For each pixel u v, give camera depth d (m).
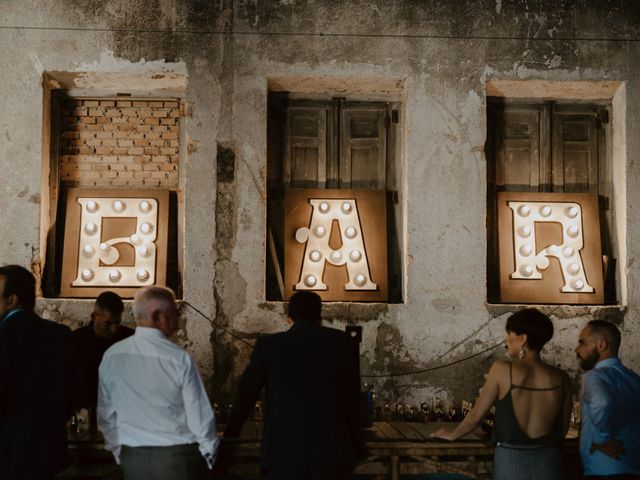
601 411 4.03
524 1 6.46
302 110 6.73
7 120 6.17
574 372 6.27
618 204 6.62
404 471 4.88
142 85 6.57
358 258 6.50
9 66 6.20
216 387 6.09
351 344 4.20
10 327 3.86
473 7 6.43
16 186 6.15
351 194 6.63
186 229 6.17
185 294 6.13
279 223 6.61
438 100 6.36
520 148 6.83
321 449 3.97
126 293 6.37
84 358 5.11
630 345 6.32
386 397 6.15
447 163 6.33
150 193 6.57
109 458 4.70
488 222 6.70
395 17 6.38
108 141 6.64
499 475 4.14
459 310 6.23
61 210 6.53
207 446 3.76
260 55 6.30
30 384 3.85
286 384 4.06
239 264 6.18
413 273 6.24
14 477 3.79
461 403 6.17
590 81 6.45
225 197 6.21
